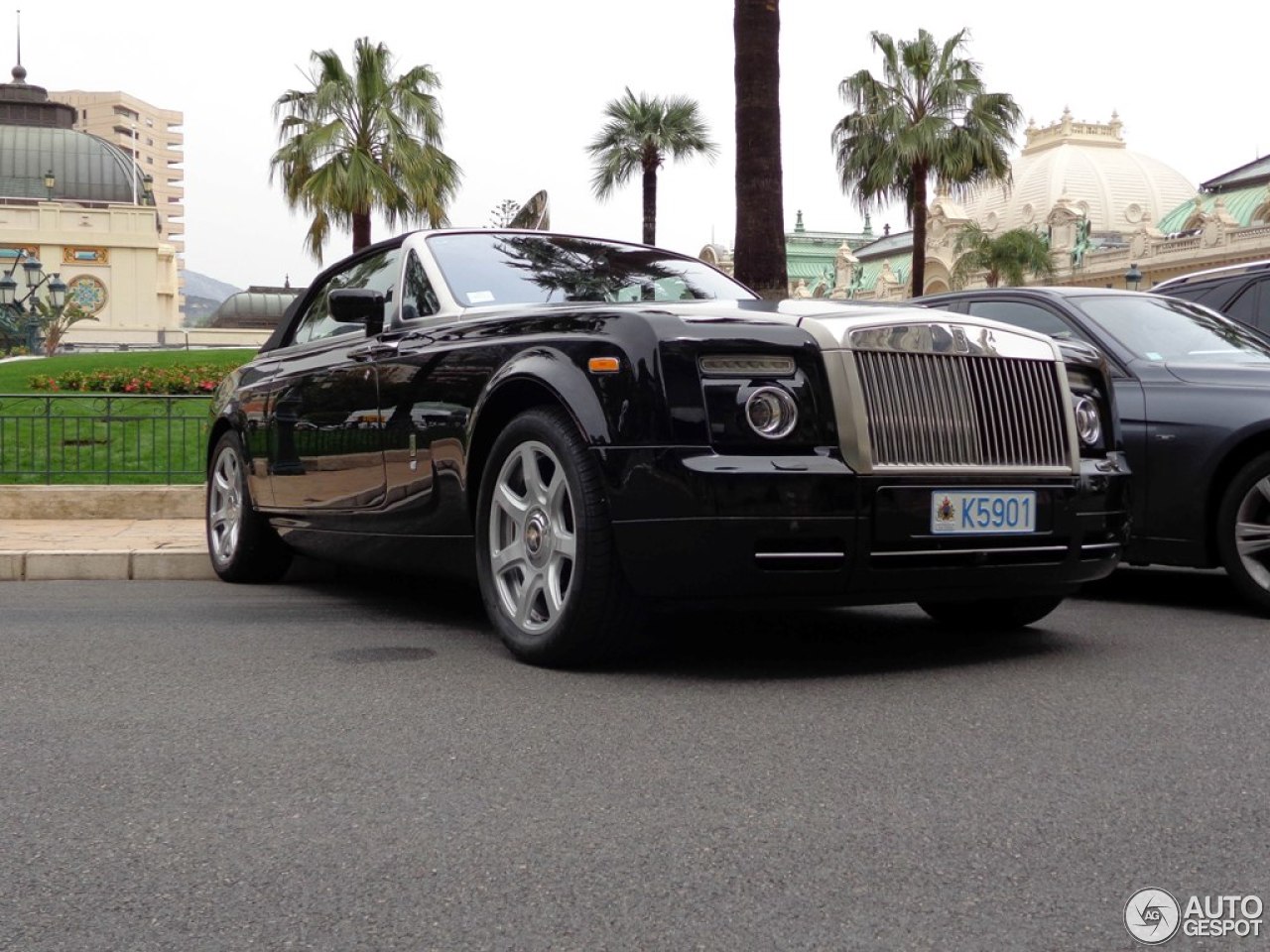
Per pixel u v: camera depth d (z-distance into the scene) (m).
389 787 2.74
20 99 91.50
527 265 5.04
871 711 3.42
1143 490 5.58
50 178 80.06
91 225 79.88
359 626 4.92
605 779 2.79
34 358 25.84
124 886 2.20
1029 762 2.91
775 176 10.95
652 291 5.03
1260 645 4.49
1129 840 2.39
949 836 2.42
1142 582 6.47
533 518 4.07
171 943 1.97
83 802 2.65
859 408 3.70
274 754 3.01
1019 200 96.44
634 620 3.89
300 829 2.48
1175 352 5.88
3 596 5.86
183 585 6.36
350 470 5.09
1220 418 5.38
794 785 2.73
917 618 5.12
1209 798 2.64
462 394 4.36
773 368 3.71
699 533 3.60
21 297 56.09
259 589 6.17
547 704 3.50
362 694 3.64
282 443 5.71
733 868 2.26
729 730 3.21
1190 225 72.69
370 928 2.02
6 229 78.62
